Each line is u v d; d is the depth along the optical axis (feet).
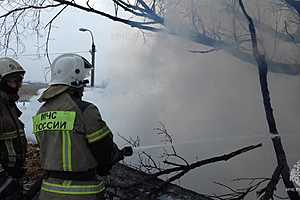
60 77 9.77
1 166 11.43
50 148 9.60
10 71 11.56
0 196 11.34
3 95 11.54
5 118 11.43
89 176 9.70
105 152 9.57
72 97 9.80
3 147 11.42
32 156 21.54
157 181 16.20
